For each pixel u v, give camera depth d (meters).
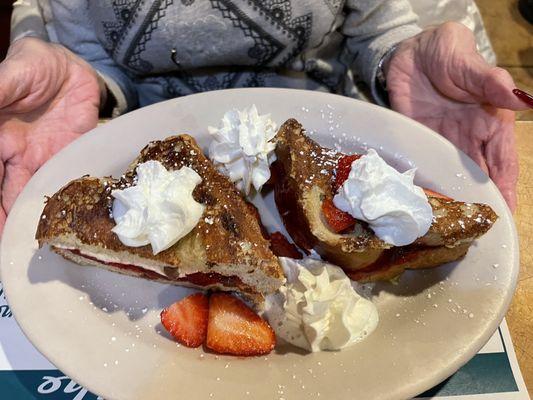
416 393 0.21
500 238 0.25
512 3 0.57
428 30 0.34
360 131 0.31
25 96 0.31
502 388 0.23
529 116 0.42
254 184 0.28
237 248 0.25
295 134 0.28
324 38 0.37
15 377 0.24
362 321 0.24
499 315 0.23
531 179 0.32
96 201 0.26
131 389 0.21
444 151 0.29
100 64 0.39
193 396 0.21
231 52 0.35
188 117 0.31
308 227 0.26
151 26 0.33
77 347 0.22
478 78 0.29
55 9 0.37
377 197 0.24
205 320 0.24
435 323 0.23
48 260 0.25
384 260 0.26
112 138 0.30
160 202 0.25
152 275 0.26
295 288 0.25
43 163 0.32
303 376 0.21
